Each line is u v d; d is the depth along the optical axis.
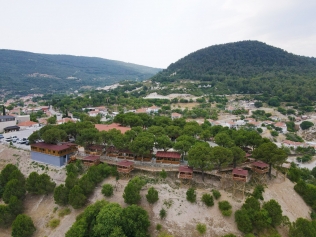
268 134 153.50
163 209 53.34
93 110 193.75
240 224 48.25
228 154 60.56
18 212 56.34
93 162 67.38
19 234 49.34
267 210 50.53
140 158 70.00
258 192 56.62
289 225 50.59
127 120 96.94
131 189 53.75
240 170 59.38
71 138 89.81
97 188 60.66
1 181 64.44
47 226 54.12
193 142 72.31
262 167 62.06
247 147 80.12
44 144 76.94
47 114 183.12
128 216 47.56
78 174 66.75
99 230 45.28
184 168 61.12
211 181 62.59
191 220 52.06
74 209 56.69
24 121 134.25
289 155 127.88
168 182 61.47
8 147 85.88
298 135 166.50
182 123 98.44
